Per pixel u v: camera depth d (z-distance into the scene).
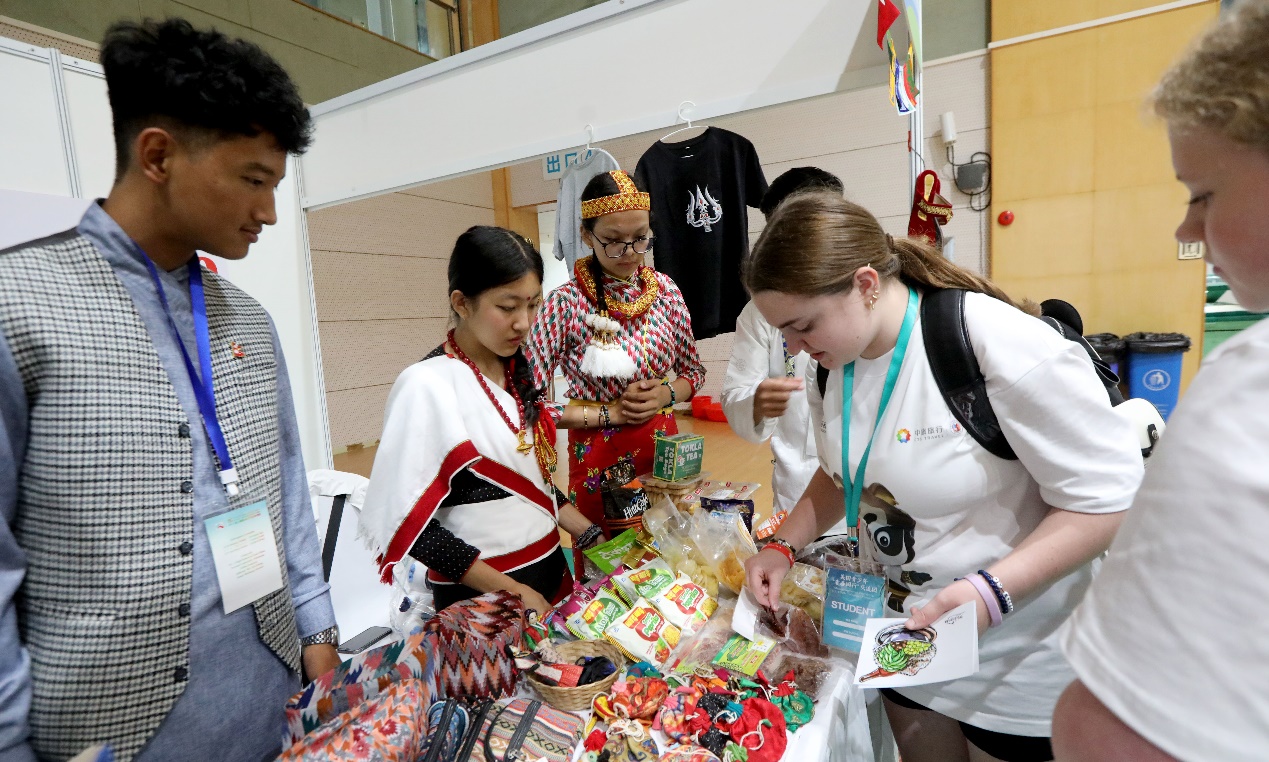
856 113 5.17
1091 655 0.41
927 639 0.85
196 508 0.86
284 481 1.10
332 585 1.91
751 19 1.77
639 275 1.87
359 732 0.69
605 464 1.85
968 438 0.94
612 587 1.19
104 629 0.77
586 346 1.82
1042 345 0.87
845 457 1.07
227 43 0.77
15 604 0.77
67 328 0.74
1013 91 4.71
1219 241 0.43
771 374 1.90
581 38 2.07
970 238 5.05
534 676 0.97
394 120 2.53
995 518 0.97
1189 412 0.40
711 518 1.27
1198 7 4.18
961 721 1.11
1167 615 0.37
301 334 2.97
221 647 0.89
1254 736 0.34
